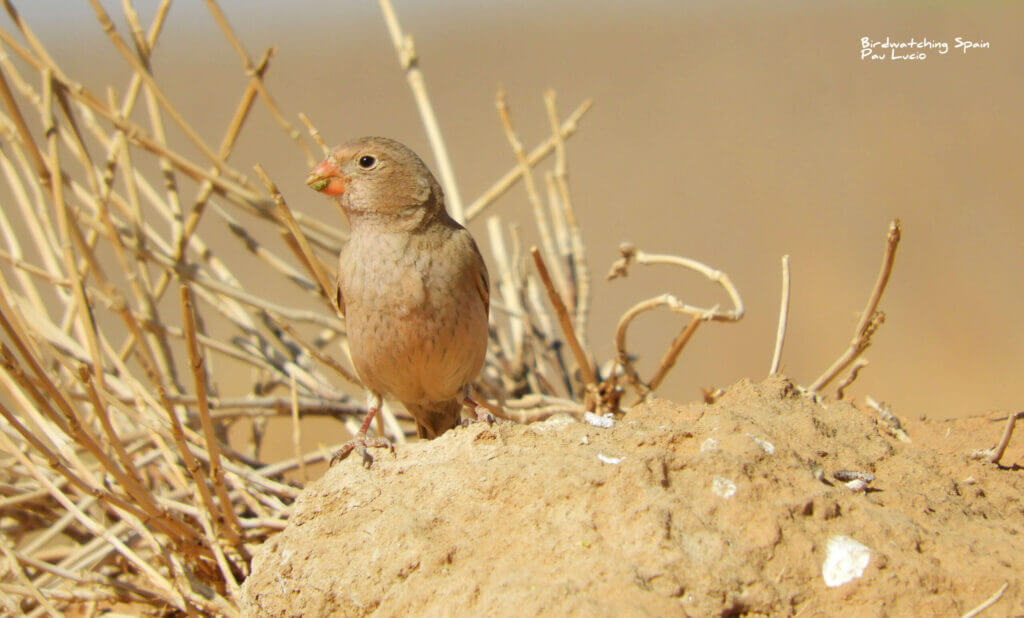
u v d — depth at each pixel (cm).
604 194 3256
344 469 732
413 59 1290
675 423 756
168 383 1096
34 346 879
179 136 3725
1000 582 614
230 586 829
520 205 3128
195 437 983
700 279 2666
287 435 1628
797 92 4125
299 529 714
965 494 733
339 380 1669
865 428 787
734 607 616
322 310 2420
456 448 736
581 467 681
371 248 918
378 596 666
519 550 654
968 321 2286
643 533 638
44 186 870
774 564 632
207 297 1198
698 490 665
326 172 925
